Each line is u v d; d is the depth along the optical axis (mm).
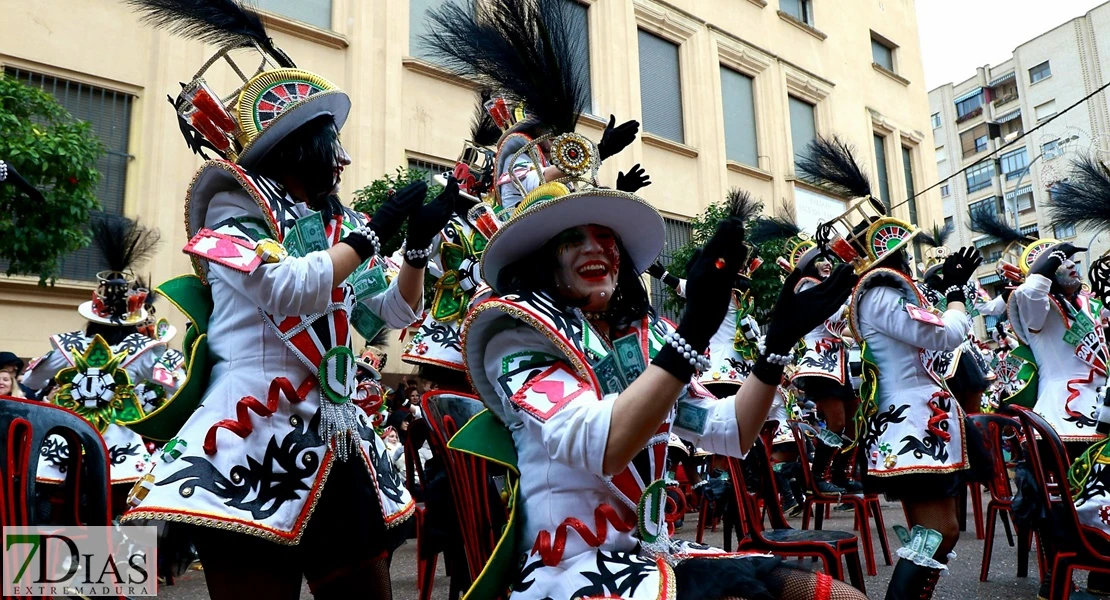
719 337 6352
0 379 5730
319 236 2396
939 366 4176
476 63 2557
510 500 1990
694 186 15727
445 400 2646
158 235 8477
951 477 3645
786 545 3150
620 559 1746
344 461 2318
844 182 4594
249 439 2172
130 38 9992
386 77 11633
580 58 2701
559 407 1697
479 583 1880
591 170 2406
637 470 1878
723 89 17062
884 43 21578
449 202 2576
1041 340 5777
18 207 6895
